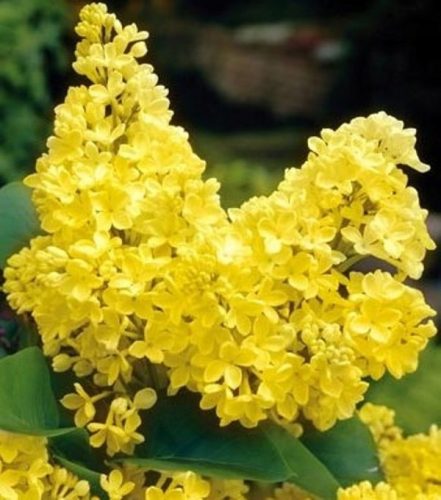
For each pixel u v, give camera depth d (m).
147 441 0.56
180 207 0.54
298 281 0.53
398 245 0.54
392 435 0.67
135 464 0.54
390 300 0.53
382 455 0.65
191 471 0.53
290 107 4.84
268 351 0.53
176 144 0.55
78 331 0.55
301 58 4.91
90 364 0.55
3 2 1.98
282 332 0.53
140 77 0.57
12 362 0.53
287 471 0.54
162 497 0.53
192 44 4.75
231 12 5.46
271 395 0.53
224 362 0.53
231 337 0.53
